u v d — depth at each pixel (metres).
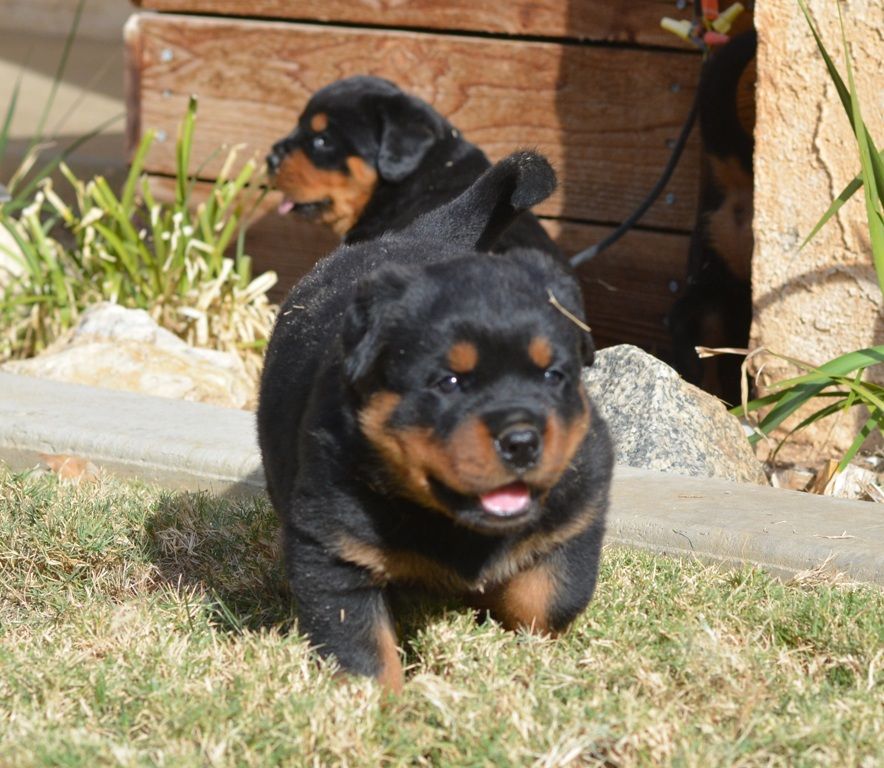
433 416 3.63
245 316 8.62
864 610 4.32
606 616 4.32
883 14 6.21
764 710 3.60
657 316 8.66
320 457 3.84
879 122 6.33
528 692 3.62
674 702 3.63
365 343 3.71
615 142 8.59
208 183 9.65
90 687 3.74
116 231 9.05
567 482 3.89
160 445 6.07
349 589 3.88
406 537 3.83
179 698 3.60
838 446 6.57
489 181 5.01
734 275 7.79
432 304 3.70
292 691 3.63
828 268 6.53
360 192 8.48
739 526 5.05
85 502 5.31
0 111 16.03
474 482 3.55
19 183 12.25
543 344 3.67
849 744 3.37
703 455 6.12
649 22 8.36
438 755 3.40
